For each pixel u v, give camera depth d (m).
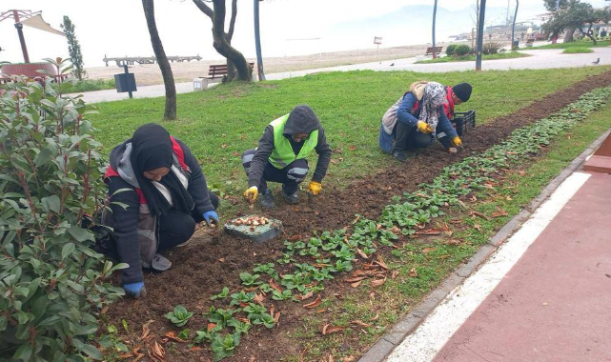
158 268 3.70
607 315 3.04
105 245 3.52
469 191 5.00
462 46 27.52
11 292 1.97
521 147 6.41
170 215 3.65
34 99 2.64
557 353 2.74
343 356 2.78
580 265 3.62
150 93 18.34
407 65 24.38
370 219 4.48
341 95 12.09
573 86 11.17
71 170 2.59
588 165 5.56
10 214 2.29
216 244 4.12
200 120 9.48
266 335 2.97
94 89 22.39
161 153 3.13
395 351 2.82
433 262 3.73
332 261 3.80
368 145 6.99
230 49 15.90
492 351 2.79
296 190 5.01
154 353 2.80
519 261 3.73
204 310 3.20
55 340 2.29
